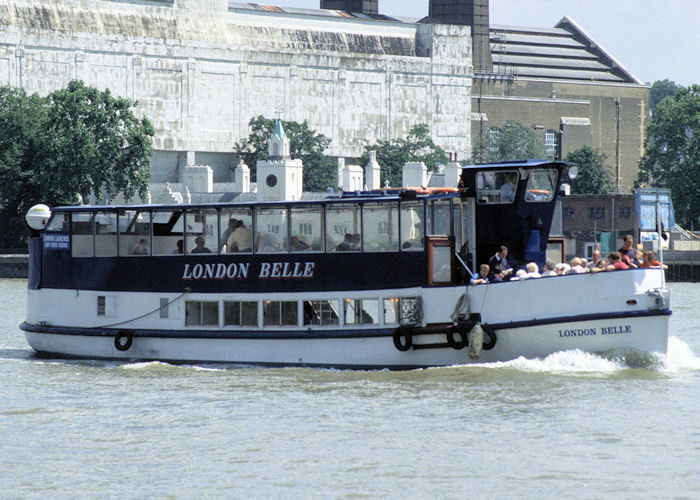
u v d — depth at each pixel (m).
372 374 152.75
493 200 155.88
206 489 106.44
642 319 146.50
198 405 139.00
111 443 122.56
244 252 160.88
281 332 158.75
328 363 156.88
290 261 158.25
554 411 132.12
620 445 118.75
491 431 124.69
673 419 128.38
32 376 159.25
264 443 121.44
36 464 115.06
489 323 150.00
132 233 168.00
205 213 162.75
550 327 147.75
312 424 128.88
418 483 107.31
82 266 172.25
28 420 133.38
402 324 153.00
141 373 159.62
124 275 168.62
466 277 156.00
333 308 156.50
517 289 148.75
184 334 164.12
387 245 153.75
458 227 156.88
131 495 105.00
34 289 178.25
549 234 161.00
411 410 134.00
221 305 162.25
